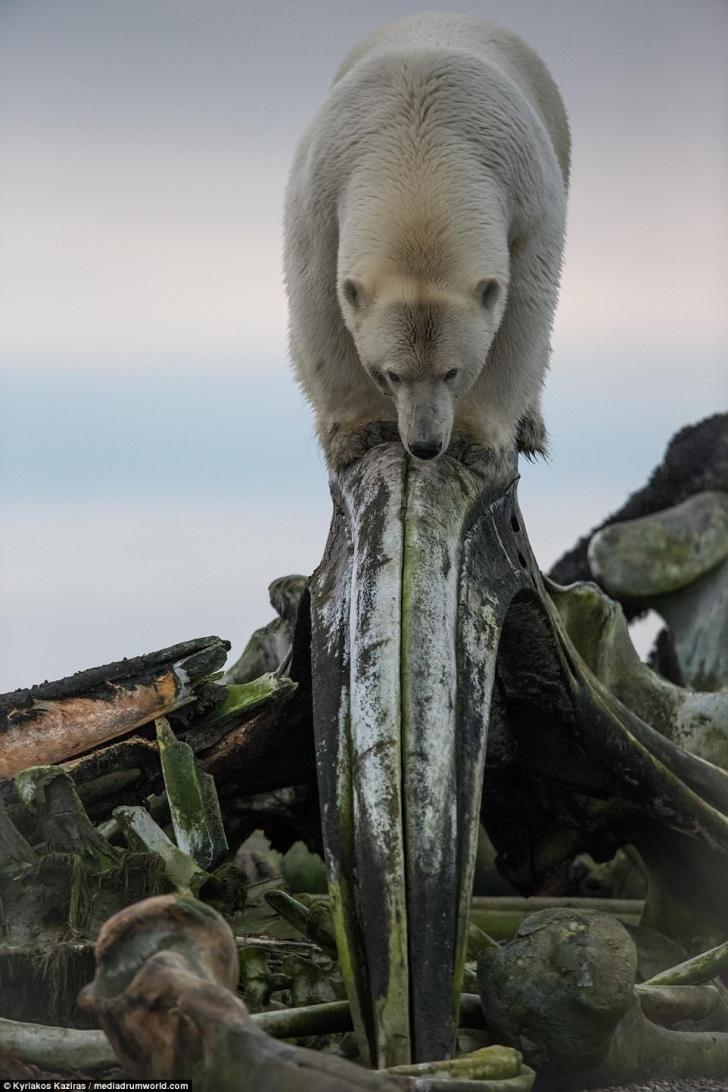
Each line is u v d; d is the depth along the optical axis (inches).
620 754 442.0
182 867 361.1
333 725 359.9
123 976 242.2
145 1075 238.8
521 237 467.8
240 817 503.8
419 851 324.5
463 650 372.8
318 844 511.8
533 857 499.8
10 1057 285.3
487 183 445.1
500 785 482.6
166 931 247.3
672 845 457.7
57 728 389.1
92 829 359.3
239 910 416.2
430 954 309.7
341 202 457.4
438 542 390.3
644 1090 316.2
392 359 434.0
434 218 438.0
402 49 472.4
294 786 474.0
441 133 445.7
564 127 548.4
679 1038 332.2
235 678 548.7
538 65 537.3
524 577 419.5
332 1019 311.7
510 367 468.1
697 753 530.9
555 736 452.4
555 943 309.4
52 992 319.9
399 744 342.0
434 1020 301.6
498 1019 308.8
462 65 455.8
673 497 840.9
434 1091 264.1
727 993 392.5
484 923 511.8
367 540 393.7
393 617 366.0
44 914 339.3
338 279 454.0
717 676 774.5
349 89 461.1
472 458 440.8
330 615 390.6
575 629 534.3
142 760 400.8
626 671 542.6
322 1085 219.6
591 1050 305.1
